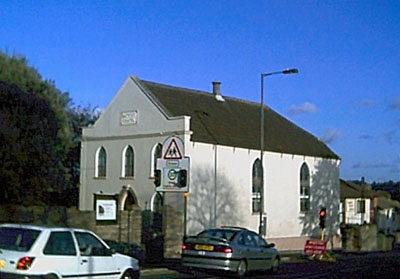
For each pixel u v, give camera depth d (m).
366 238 53.66
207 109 43.28
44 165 29.52
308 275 23.33
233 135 41.72
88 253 14.28
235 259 20.48
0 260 12.95
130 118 40.44
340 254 42.66
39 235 13.27
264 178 43.28
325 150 50.44
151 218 35.22
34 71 47.47
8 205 24.89
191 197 37.00
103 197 39.56
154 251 25.53
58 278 13.35
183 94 43.03
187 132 37.28
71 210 25.94
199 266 20.62
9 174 27.34
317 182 48.72
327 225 49.50
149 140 39.12
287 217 45.19
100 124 42.31
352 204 67.25
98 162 42.28
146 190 38.88
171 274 20.95
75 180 51.28
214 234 21.52
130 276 15.64
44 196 33.47
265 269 22.34
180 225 34.34
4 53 46.25
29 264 12.85
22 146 27.78
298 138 48.97
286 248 44.72
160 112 38.69
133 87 40.53
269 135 45.78
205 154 38.50
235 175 40.69
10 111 27.91
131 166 40.22
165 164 18.44
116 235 26.86
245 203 41.34
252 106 49.59
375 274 24.72
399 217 79.81
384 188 102.88
